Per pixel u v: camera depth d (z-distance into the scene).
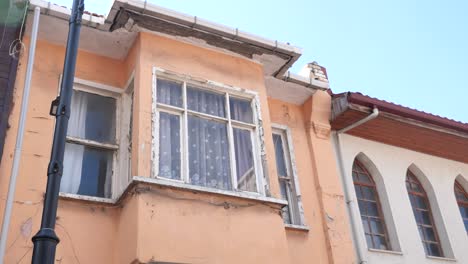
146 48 8.45
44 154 7.61
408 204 11.05
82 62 8.71
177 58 8.65
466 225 11.98
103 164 8.27
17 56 7.93
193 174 7.86
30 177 7.34
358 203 10.62
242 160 8.45
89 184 7.99
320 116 10.62
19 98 7.79
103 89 8.70
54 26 8.36
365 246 9.77
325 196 9.73
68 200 7.35
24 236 6.90
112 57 9.01
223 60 9.12
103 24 8.38
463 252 11.17
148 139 7.65
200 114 8.40
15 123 7.60
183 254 6.86
